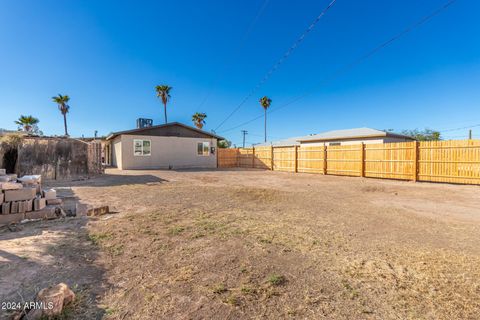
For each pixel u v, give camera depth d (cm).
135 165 1741
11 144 971
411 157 1081
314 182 1038
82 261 249
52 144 1030
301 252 284
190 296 191
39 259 250
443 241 329
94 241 306
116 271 230
